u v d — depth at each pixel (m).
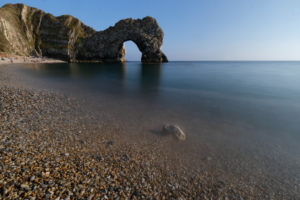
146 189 5.55
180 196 5.45
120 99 18.53
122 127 10.84
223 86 29.78
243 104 17.72
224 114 14.48
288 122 12.75
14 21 109.75
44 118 10.92
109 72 55.31
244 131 11.09
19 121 9.76
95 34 127.38
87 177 5.63
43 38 118.25
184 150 8.42
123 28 123.31
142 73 55.59
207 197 5.52
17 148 6.64
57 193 4.66
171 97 20.59
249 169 7.16
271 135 10.59
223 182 6.30
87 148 7.82
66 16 128.12
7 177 4.84
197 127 11.52
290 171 7.10
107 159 7.05
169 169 6.84
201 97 20.86
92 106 15.08
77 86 25.20
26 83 22.98
